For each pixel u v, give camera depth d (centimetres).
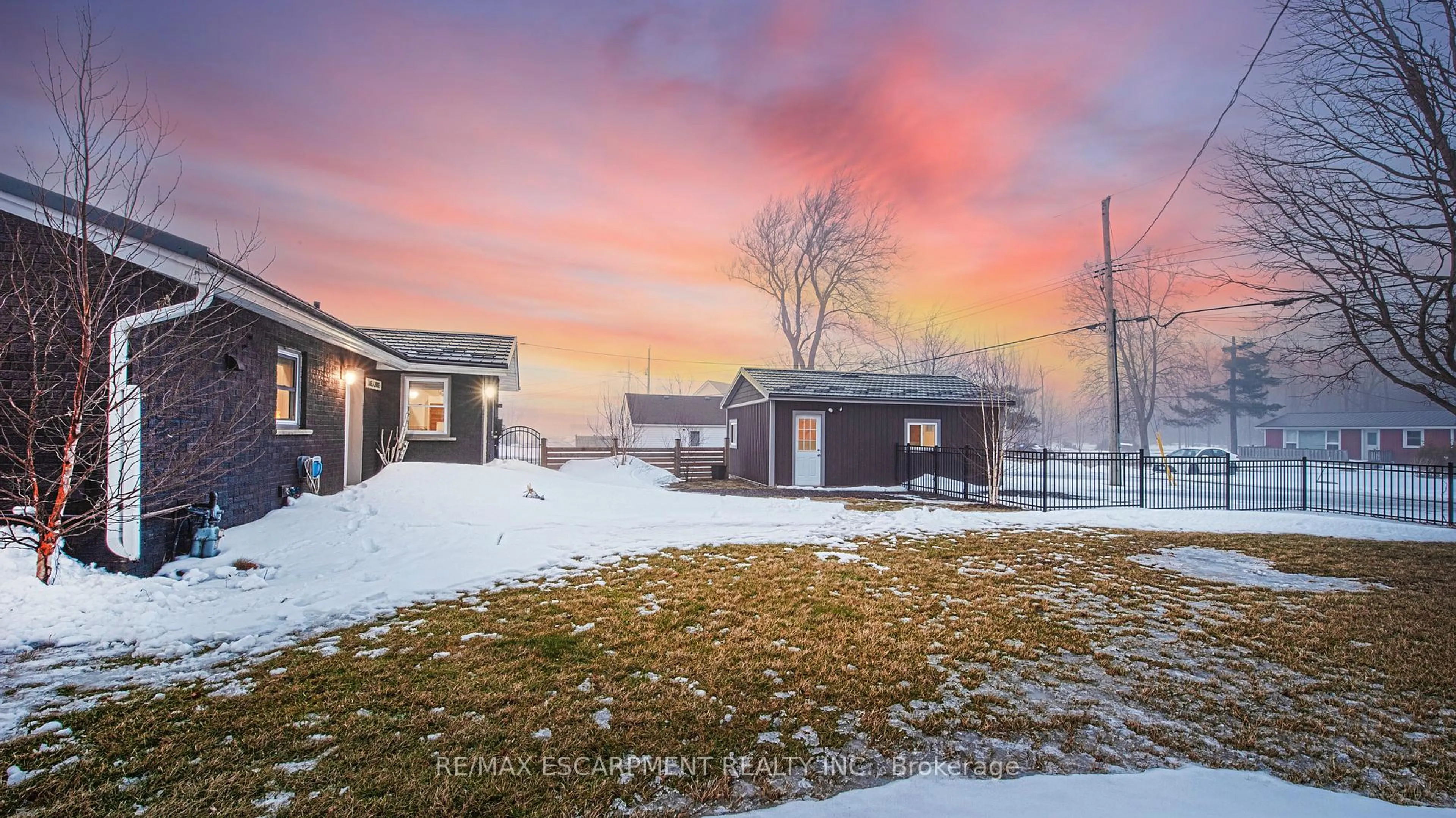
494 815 234
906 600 559
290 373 934
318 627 473
